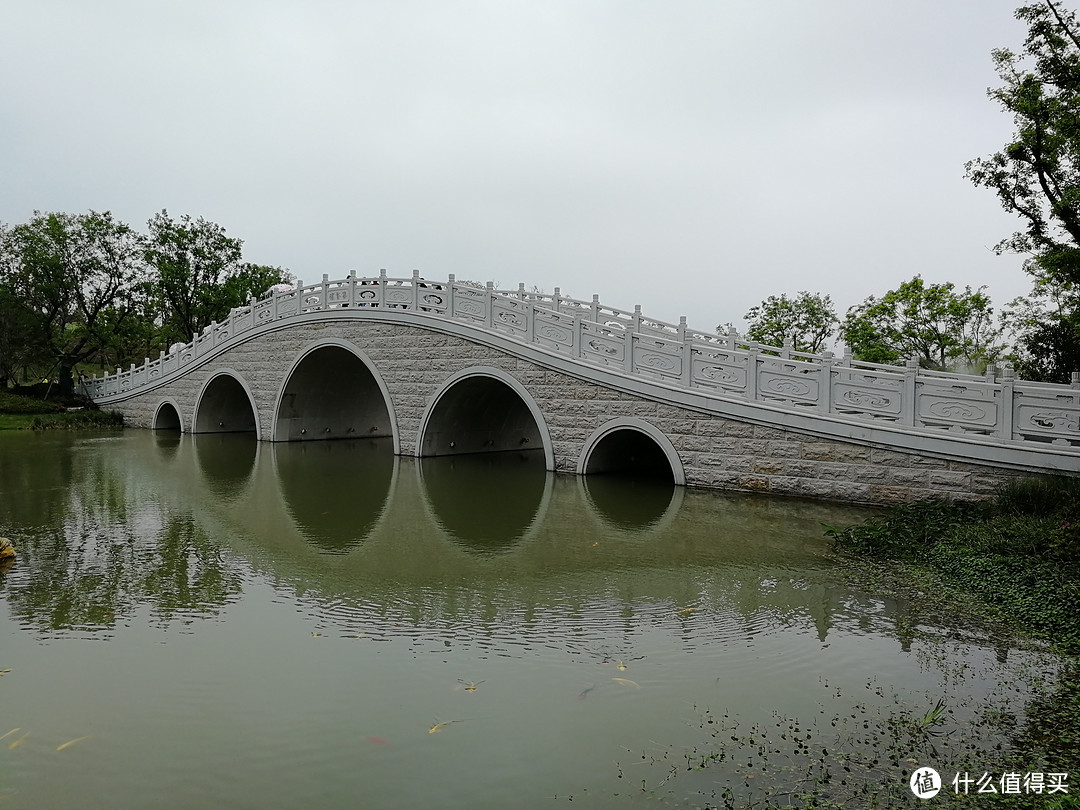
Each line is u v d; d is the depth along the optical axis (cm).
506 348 1797
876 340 2453
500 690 586
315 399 2688
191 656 658
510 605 794
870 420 1237
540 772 468
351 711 552
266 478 1755
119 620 752
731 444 1409
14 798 450
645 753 489
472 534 1132
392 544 1070
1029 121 1231
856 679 601
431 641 692
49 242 3934
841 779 455
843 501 1264
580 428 1655
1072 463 1040
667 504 1329
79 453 2322
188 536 1130
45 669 632
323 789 453
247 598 822
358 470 1891
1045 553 822
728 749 493
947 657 643
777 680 600
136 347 4922
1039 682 589
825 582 861
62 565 961
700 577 888
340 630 721
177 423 3375
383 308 2136
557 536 1109
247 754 496
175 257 4278
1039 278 1642
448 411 2077
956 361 2339
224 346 2802
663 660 643
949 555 893
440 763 480
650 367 1547
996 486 1099
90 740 516
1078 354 1691
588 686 592
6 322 3747
